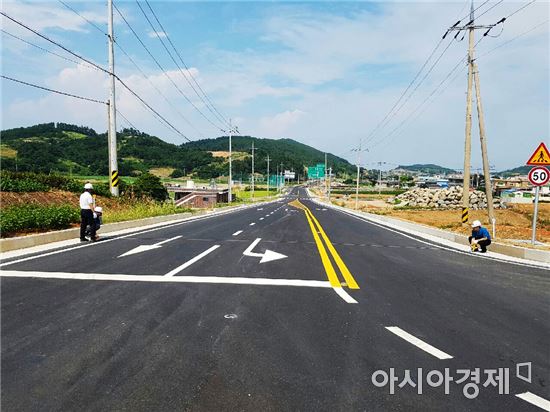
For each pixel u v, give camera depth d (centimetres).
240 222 2522
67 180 3058
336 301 723
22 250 1159
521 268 1132
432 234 2036
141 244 1355
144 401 368
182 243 1416
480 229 1451
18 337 514
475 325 615
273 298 730
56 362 444
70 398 370
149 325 569
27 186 2659
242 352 482
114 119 2252
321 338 537
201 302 691
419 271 1048
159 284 809
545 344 544
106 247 1266
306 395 387
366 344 522
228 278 881
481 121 2169
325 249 1393
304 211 4366
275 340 525
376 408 369
